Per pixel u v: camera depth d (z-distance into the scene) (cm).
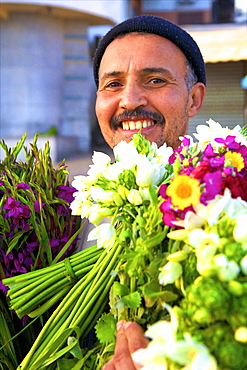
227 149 103
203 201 82
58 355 105
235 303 72
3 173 134
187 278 82
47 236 124
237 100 812
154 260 87
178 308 76
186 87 151
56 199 129
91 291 108
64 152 1196
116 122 149
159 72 143
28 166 138
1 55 1176
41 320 119
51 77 1209
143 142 110
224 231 79
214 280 74
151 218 90
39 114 1201
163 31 145
